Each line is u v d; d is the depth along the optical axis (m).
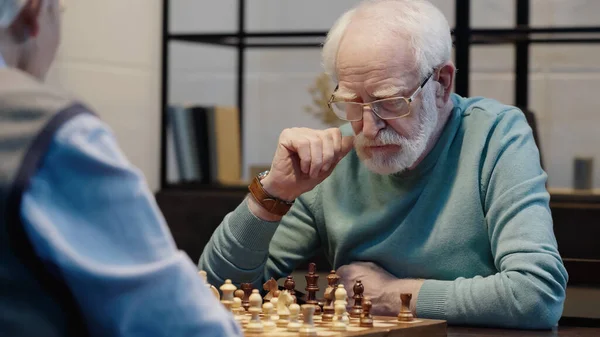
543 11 3.85
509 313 1.76
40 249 0.85
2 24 0.95
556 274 1.79
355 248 2.04
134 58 3.69
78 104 0.90
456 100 2.08
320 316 1.67
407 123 1.86
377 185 2.03
